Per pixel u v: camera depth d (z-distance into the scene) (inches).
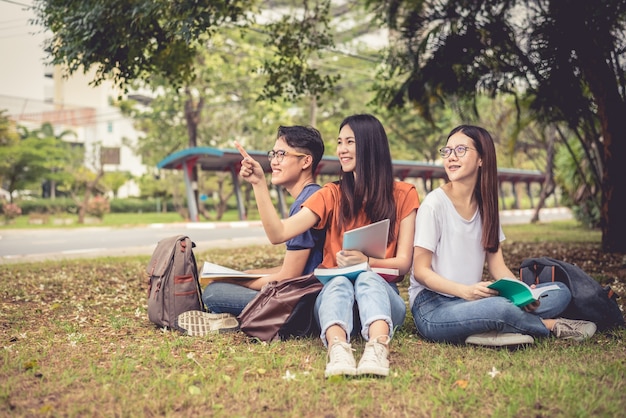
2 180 1502.2
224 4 342.6
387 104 492.1
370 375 124.1
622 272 312.7
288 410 108.2
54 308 217.6
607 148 436.8
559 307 156.6
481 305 145.1
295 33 458.0
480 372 128.4
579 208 826.2
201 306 179.2
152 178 1825.8
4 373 130.0
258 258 420.2
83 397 114.8
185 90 1206.9
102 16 320.2
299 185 167.0
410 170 1279.5
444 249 155.5
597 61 396.2
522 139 1144.8
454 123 1323.8
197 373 128.6
